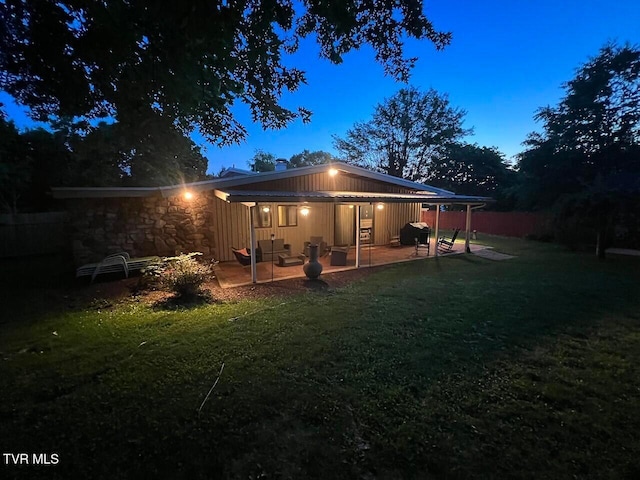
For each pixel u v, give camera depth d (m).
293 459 2.18
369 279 7.73
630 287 6.79
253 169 28.39
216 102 4.38
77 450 2.27
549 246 13.63
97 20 2.97
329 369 3.43
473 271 8.59
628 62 11.86
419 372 3.35
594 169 13.23
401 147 29.66
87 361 3.58
